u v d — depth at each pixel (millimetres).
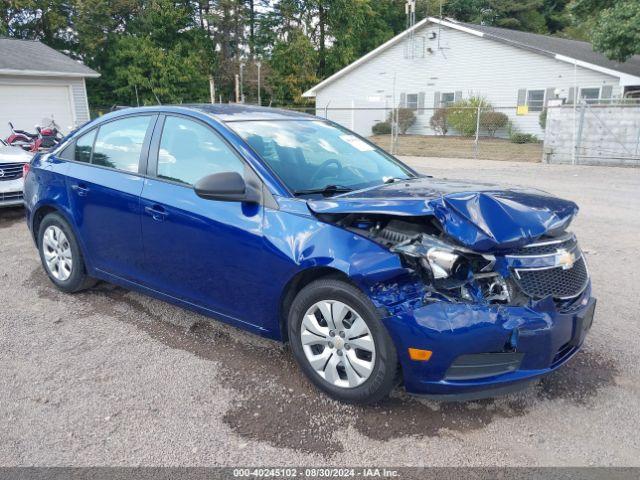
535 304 2777
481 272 2783
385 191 3277
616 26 17891
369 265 2785
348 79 32750
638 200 9789
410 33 29828
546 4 49750
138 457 2648
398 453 2691
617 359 3680
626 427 2924
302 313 3127
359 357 2955
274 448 2725
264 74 38406
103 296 4727
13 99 19297
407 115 30469
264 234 3189
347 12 39969
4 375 3396
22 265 5656
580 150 16578
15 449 2697
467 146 24078
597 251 6348
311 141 3957
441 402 3123
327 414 3000
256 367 3506
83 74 20516
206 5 38562
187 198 3605
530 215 2910
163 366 3520
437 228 2887
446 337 2662
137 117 4199
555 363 2943
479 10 47375
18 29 33000
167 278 3834
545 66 25672
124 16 35188
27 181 4992
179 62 35094
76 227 4434
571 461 2648
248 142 3555
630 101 19703
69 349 3752
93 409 3041
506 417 3004
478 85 28094
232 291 3436
